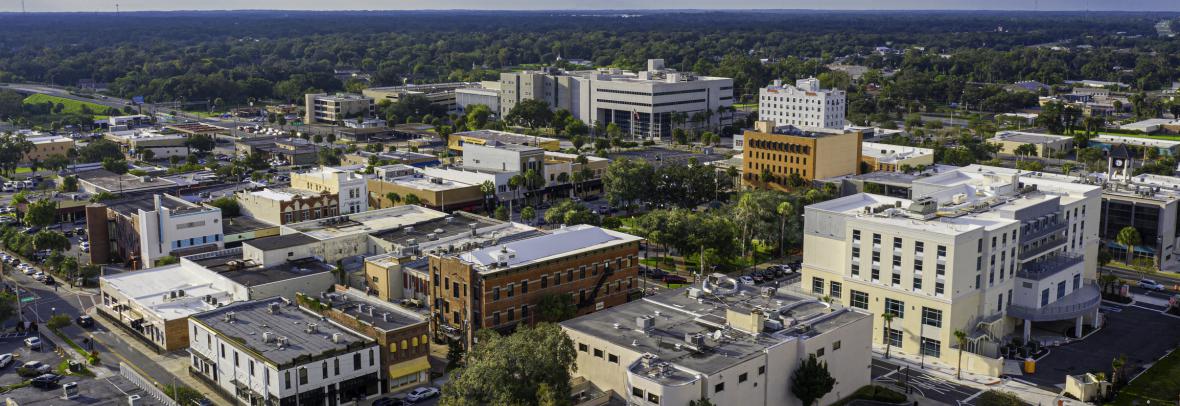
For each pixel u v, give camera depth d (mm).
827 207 197375
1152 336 184625
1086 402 154250
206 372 162750
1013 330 187625
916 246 173125
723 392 137375
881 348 180000
